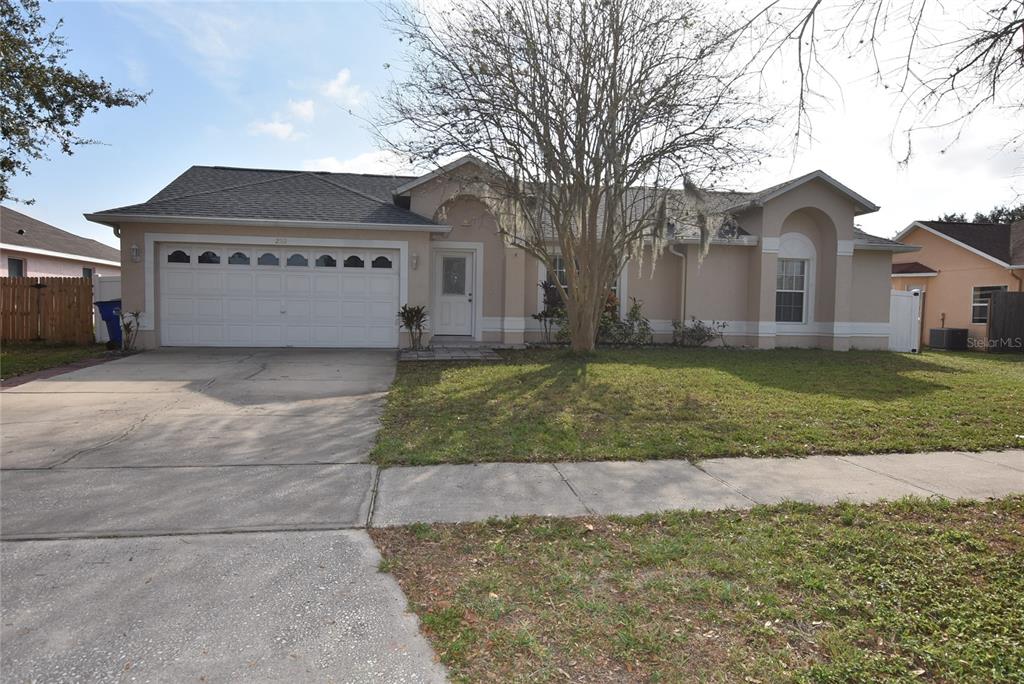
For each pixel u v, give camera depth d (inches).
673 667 105.7
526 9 428.5
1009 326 771.4
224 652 108.6
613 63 436.1
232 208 541.0
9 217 932.6
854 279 685.3
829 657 108.7
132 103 525.7
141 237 518.6
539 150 455.2
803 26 206.5
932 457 243.1
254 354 502.0
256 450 234.4
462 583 134.9
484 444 244.8
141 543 151.7
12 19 451.8
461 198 578.6
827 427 284.4
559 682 101.7
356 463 221.3
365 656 108.3
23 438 245.0
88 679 100.6
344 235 542.3
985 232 928.3
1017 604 126.2
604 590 132.3
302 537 157.5
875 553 149.9
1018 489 203.3
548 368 446.0
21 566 138.6
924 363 557.9
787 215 651.5
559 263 634.2
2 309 572.4
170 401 319.0
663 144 454.9
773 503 186.7
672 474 215.3
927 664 106.6
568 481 205.8
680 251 657.0
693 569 141.9
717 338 662.5
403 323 545.0
